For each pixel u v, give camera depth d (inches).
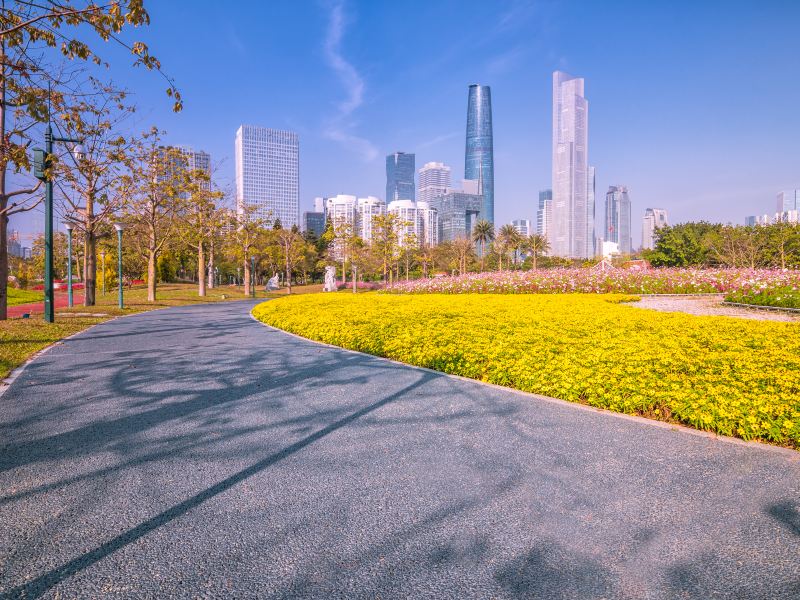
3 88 296.8
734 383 184.2
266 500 123.4
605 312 471.8
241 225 1621.6
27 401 215.9
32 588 89.6
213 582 91.4
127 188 880.3
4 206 533.6
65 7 238.1
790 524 110.1
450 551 100.8
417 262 2997.0
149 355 338.6
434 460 148.2
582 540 104.3
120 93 654.5
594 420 184.7
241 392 231.3
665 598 86.0
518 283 984.3
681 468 140.7
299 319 511.2
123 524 112.3
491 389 232.4
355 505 120.5
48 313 548.7
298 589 89.3
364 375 266.4
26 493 127.6
